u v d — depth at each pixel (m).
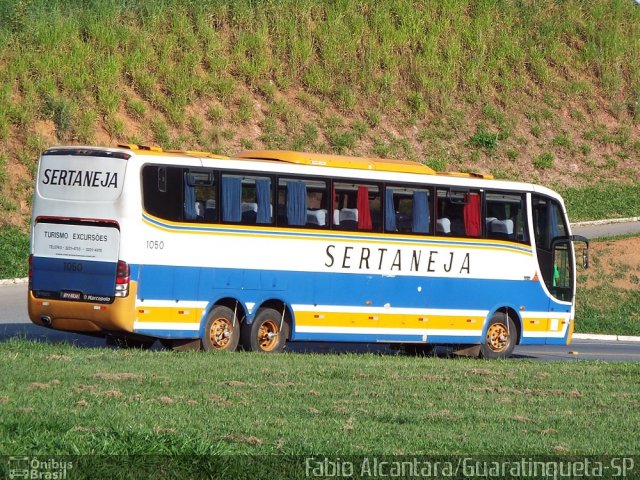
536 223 45.47
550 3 111.12
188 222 36.06
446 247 42.56
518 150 96.19
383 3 100.12
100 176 35.06
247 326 37.84
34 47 76.19
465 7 105.25
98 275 34.78
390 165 41.66
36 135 69.94
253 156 39.97
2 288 57.00
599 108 104.19
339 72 92.06
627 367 36.00
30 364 27.16
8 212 65.12
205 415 21.53
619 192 94.62
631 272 65.06
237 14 90.00
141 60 80.50
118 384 24.80
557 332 46.06
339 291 39.84
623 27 113.00
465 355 44.66
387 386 27.72
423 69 96.88
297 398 24.72
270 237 38.12
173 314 35.75
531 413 24.73
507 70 101.75
